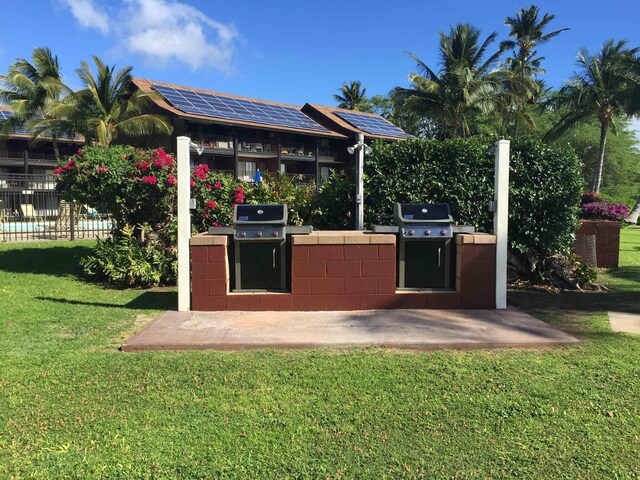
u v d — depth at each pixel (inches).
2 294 281.3
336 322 207.2
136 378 148.1
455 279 238.5
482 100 1120.2
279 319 213.0
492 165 307.9
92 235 546.3
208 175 342.6
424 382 144.6
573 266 311.6
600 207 747.4
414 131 1813.5
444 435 115.1
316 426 118.9
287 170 1535.4
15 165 1277.1
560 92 1273.4
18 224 628.7
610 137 1729.8
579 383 144.0
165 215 345.4
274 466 102.4
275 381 145.3
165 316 219.3
